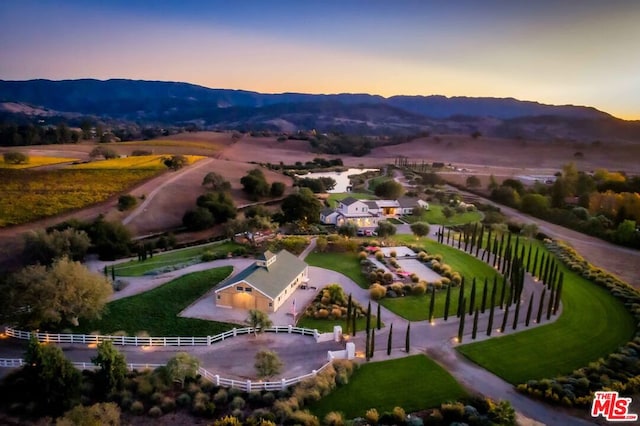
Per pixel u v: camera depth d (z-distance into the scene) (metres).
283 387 45.16
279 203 142.00
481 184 194.88
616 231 109.88
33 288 54.59
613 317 65.25
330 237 93.50
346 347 52.44
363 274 77.50
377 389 45.69
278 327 57.12
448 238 102.94
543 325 61.78
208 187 139.25
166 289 66.69
